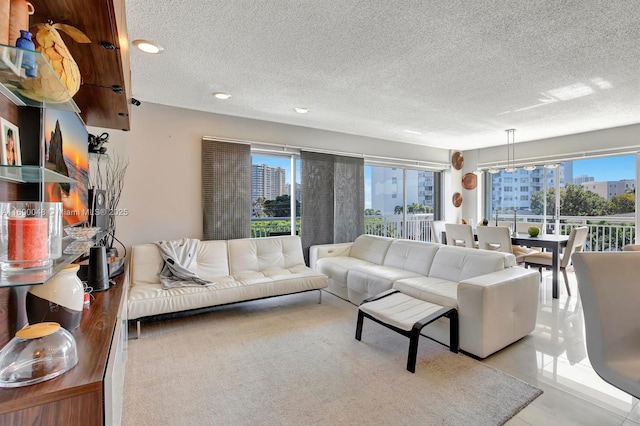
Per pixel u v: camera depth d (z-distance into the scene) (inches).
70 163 66.6
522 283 100.9
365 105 141.1
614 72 104.0
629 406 69.3
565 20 74.9
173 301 107.0
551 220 213.8
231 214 155.6
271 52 92.2
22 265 37.0
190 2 69.5
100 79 57.9
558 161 203.0
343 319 122.1
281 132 172.2
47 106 47.8
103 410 34.5
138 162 136.6
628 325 54.2
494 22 76.0
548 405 69.9
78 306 49.4
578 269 56.4
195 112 148.6
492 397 72.4
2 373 32.5
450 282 117.9
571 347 97.7
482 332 88.9
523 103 135.8
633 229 178.7
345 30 80.3
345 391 75.0
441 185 255.0
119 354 51.4
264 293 123.7
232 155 156.0
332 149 190.1
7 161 40.8
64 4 37.4
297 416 66.2
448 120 165.0
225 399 71.9
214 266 137.7
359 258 169.2
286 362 88.6
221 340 102.7
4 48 30.6
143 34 82.8
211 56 94.9
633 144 169.9
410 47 88.7
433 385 77.4
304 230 176.6
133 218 135.8
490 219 246.5
